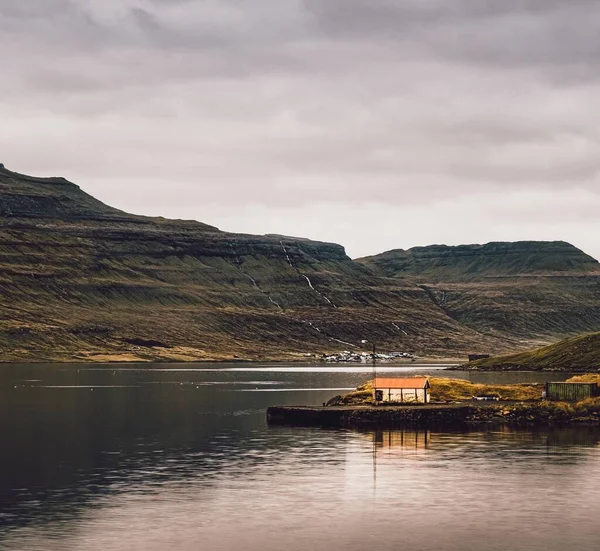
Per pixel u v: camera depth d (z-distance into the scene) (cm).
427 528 9175
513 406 18312
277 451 13962
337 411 17900
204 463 12794
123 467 12425
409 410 17925
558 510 9944
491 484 11312
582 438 15512
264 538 8788
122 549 8388
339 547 8506
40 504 10106
